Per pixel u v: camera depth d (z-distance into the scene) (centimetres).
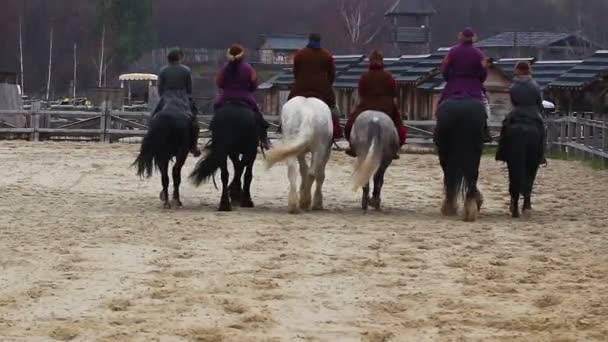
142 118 3791
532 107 1786
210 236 1480
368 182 1789
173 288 1113
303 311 1024
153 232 1510
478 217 1773
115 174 2447
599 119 3572
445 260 1317
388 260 1312
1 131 3597
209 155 1767
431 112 4447
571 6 10369
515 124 1767
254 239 1459
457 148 1691
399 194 2161
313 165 1758
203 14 10156
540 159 1786
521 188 1766
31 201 1906
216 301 1052
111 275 1182
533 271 1247
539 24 10125
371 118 1720
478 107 1686
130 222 1616
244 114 1759
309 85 1802
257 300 1066
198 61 9200
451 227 1625
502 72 4225
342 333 945
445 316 1008
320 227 1592
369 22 9644
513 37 8200
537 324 974
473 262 1305
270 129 3803
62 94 8394
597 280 1199
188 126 1794
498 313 1022
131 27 8906
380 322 988
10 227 1538
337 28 9612
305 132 1712
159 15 10075
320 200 1831
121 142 3581
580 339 924
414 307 1049
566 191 2272
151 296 1076
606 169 2831
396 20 7850
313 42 1812
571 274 1234
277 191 2172
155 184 2255
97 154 2992
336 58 5491
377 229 1587
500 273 1227
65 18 8944
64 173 2447
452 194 1720
